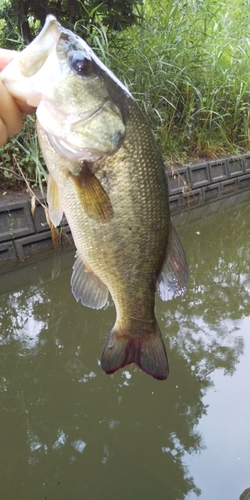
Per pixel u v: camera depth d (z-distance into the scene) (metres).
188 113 1.54
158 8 1.45
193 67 1.52
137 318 0.39
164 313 0.91
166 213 0.37
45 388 0.69
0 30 1.22
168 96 1.49
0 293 0.92
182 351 0.77
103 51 1.08
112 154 0.33
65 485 0.52
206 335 0.83
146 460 0.56
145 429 0.61
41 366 0.74
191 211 1.60
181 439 0.59
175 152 1.58
